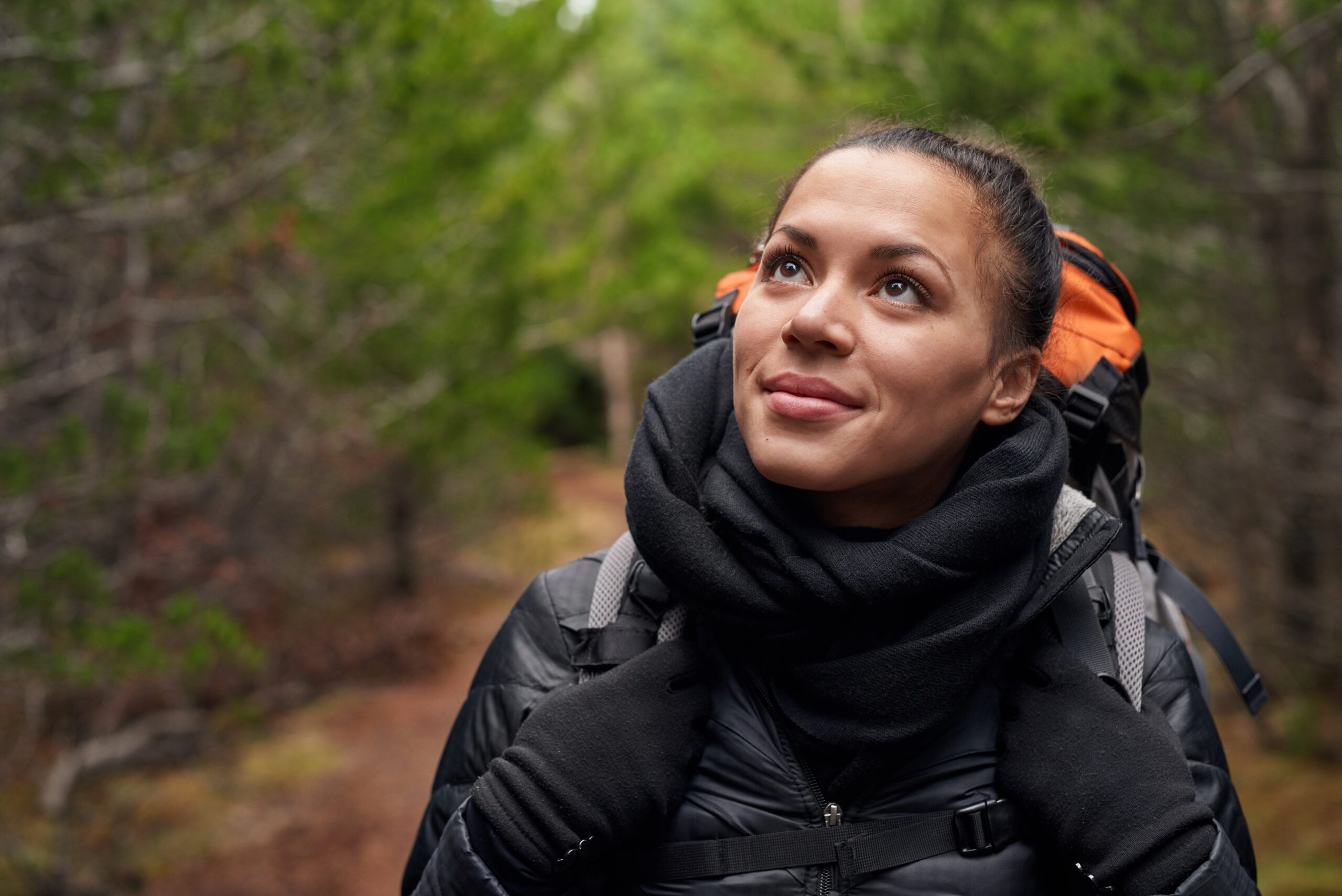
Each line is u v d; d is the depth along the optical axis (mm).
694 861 829
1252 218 4266
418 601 8820
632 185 11289
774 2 4969
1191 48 3447
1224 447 4789
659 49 13852
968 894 810
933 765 844
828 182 838
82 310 3754
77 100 3008
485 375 6758
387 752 6125
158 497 3684
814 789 841
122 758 4711
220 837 4801
